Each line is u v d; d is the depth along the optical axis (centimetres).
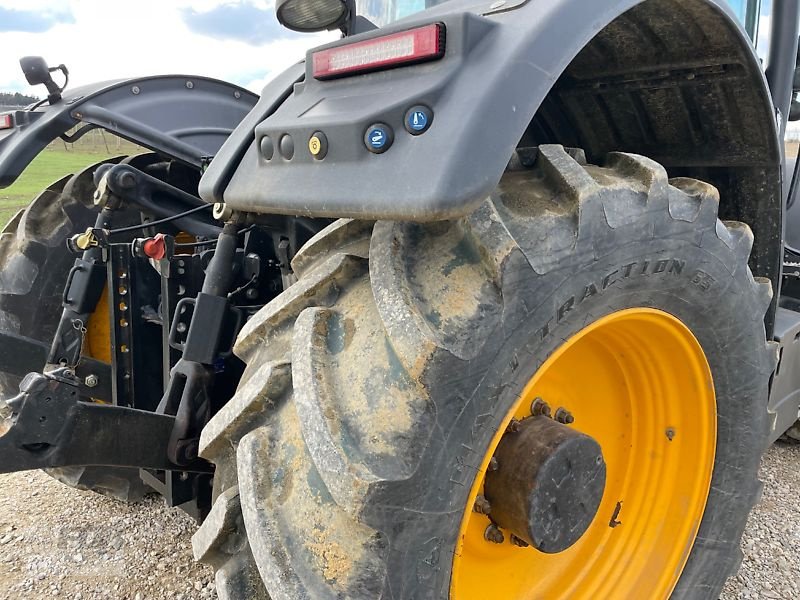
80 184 272
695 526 192
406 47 112
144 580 244
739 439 190
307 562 116
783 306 289
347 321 127
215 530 130
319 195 112
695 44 158
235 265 206
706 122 180
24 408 158
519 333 124
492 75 106
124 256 225
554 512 152
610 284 138
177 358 219
